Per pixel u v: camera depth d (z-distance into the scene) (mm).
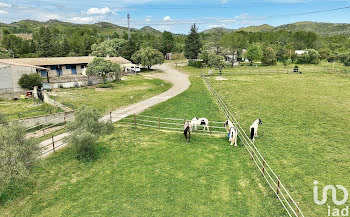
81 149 16609
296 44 131375
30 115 25766
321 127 21828
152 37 173500
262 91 37656
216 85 44500
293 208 11656
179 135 21094
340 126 21906
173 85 46562
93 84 45438
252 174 14711
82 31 193250
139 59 68625
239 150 17984
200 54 81750
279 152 17344
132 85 45094
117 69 46094
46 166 15680
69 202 12375
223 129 22562
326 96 33125
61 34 181750
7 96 33594
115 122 24391
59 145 18453
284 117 24969
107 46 78750
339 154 16750
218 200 12422
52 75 51375
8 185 12547
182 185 13656
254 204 12086
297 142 18891
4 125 15336
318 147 17906
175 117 26000
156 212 11617
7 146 11875
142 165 15867
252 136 18969
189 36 92625
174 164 15961
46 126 23672
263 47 111750
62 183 13961
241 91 38312
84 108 18094
